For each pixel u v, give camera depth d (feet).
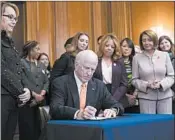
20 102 6.92
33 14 17.42
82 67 7.39
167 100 10.43
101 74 10.24
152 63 10.62
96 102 7.50
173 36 21.57
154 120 6.45
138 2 20.65
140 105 10.61
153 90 10.41
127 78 11.39
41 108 7.63
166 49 12.97
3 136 6.61
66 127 5.86
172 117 6.97
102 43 10.47
